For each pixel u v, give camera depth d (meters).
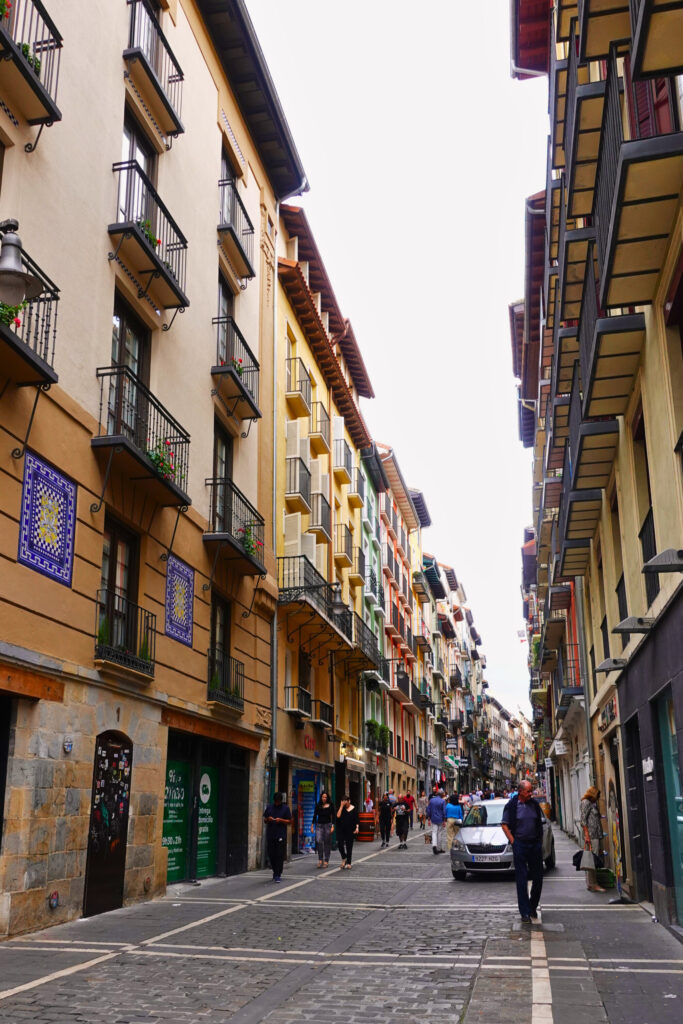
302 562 23.94
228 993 7.08
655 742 10.87
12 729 10.27
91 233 12.95
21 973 7.79
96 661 11.95
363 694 35.91
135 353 14.73
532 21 15.67
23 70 10.50
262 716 20.23
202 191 18.09
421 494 55.22
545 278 18.16
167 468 13.80
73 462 11.94
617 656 14.90
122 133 14.31
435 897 13.95
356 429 35.81
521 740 170.38
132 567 13.97
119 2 14.44
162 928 10.49
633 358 10.41
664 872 10.41
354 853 25.00
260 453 21.55
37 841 10.33
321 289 30.11
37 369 10.24
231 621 18.67
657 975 7.68
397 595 48.03
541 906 12.66
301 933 10.18
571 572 20.34
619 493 12.89
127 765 12.91
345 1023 6.13
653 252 8.51
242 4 18.95
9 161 10.91
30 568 10.68
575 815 32.72
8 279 7.99
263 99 21.42
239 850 18.22
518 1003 6.55
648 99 8.42
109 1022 6.17
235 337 19.56
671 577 9.23
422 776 53.91
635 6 6.58
